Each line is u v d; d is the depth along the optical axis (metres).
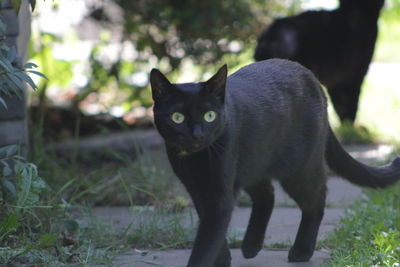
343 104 13.25
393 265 5.54
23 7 7.62
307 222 6.23
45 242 5.82
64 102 13.20
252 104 5.68
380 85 18.02
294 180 6.20
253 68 6.10
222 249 5.76
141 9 12.67
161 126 5.37
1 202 6.32
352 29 12.66
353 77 13.01
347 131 12.37
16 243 6.15
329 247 6.57
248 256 6.20
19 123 7.36
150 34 12.88
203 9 12.66
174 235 6.75
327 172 6.55
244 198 8.38
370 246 6.05
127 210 7.94
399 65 20.80
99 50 13.61
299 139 6.08
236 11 12.86
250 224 6.35
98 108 13.35
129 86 13.61
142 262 6.00
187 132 5.19
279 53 12.09
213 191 5.38
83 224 6.44
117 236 6.75
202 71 13.23
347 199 8.48
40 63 13.99
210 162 5.32
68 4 13.05
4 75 5.93
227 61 13.20
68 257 5.91
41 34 12.86
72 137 11.69
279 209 8.08
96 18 12.96
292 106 5.99
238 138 5.52
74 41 15.49
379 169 6.74
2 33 6.27
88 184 8.35
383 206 7.68
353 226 6.65
